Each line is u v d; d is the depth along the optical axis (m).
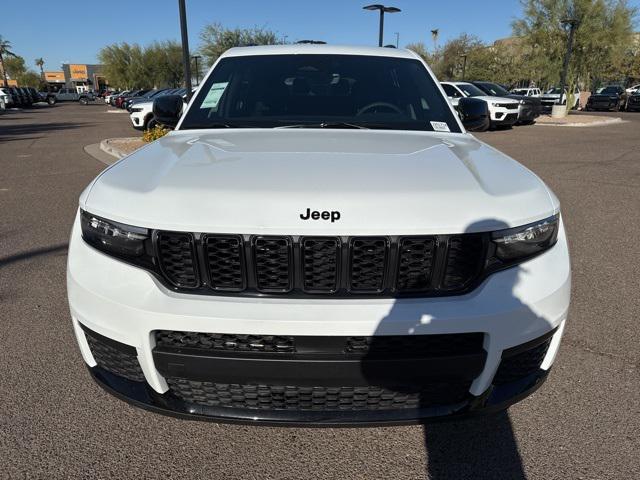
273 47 3.36
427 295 1.66
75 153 10.94
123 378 1.86
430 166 1.93
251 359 1.62
